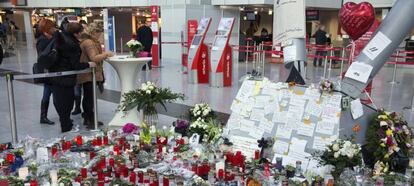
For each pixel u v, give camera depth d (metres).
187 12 13.05
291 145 3.39
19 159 3.29
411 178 2.92
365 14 3.74
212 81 8.33
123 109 4.69
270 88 3.72
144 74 10.15
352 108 3.29
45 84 5.01
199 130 3.88
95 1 18.05
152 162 3.42
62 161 3.35
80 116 5.64
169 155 3.57
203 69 8.81
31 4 22.42
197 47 8.67
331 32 18.36
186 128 4.09
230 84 8.53
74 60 4.55
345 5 3.97
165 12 13.84
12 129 4.30
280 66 12.55
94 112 4.95
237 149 3.64
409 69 12.43
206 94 7.44
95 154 3.54
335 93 3.38
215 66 8.22
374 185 2.78
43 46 4.76
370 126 3.30
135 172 3.08
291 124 3.47
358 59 3.49
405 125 3.36
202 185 2.88
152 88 4.42
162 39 14.06
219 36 8.44
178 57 13.50
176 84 8.64
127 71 4.87
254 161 3.36
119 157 3.40
